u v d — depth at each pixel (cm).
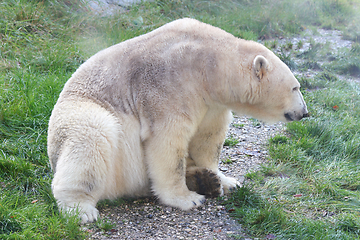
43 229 398
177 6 1273
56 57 814
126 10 1149
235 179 521
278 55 1080
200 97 452
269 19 1395
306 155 600
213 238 400
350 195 484
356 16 1652
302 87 893
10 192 462
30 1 993
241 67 457
